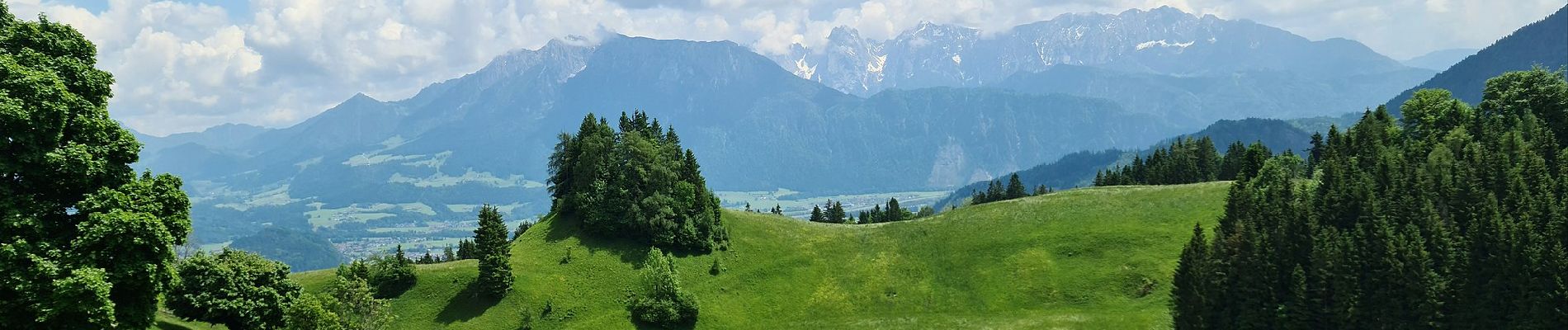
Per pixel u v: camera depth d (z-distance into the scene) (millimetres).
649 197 126375
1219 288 83062
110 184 47875
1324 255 78000
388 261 109375
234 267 75562
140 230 45812
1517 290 70188
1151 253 105562
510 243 128875
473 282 108625
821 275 118500
